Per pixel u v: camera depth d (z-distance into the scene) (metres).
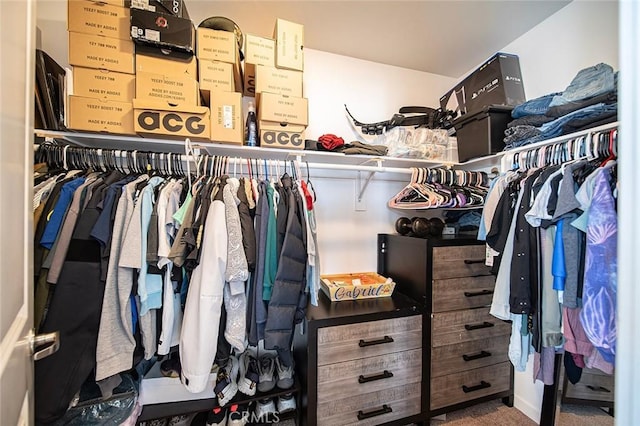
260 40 1.29
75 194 0.93
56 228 0.89
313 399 1.26
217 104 1.19
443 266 1.52
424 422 1.46
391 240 1.84
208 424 1.26
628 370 0.37
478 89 1.76
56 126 1.12
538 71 1.59
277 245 1.15
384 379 1.39
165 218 1.01
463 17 1.54
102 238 0.91
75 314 0.87
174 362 1.27
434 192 1.49
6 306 0.46
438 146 1.77
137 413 1.15
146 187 1.02
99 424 1.06
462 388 1.54
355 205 1.94
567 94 1.21
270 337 1.07
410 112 1.90
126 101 1.10
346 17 1.53
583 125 1.12
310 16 1.53
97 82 1.07
